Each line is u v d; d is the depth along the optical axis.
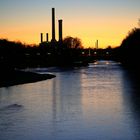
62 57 152.50
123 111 22.45
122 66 121.12
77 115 20.98
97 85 44.81
